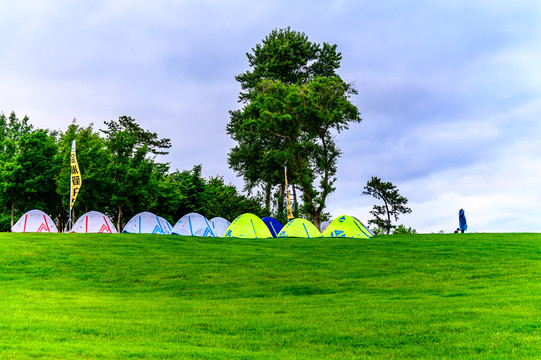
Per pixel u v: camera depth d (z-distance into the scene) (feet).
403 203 247.91
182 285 75.61
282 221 214.07
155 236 119.24
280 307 58.23
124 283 76.95
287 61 221.46
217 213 195.83
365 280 78.84
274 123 184.55
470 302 56.65
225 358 33.78
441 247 109.70
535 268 82.84
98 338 39.45
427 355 36.17
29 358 30.68
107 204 177.99
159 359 32.78
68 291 70.23
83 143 171.63
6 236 106.93
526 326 43.16
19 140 171.63
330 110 185.16
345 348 38.75
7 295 63.31
